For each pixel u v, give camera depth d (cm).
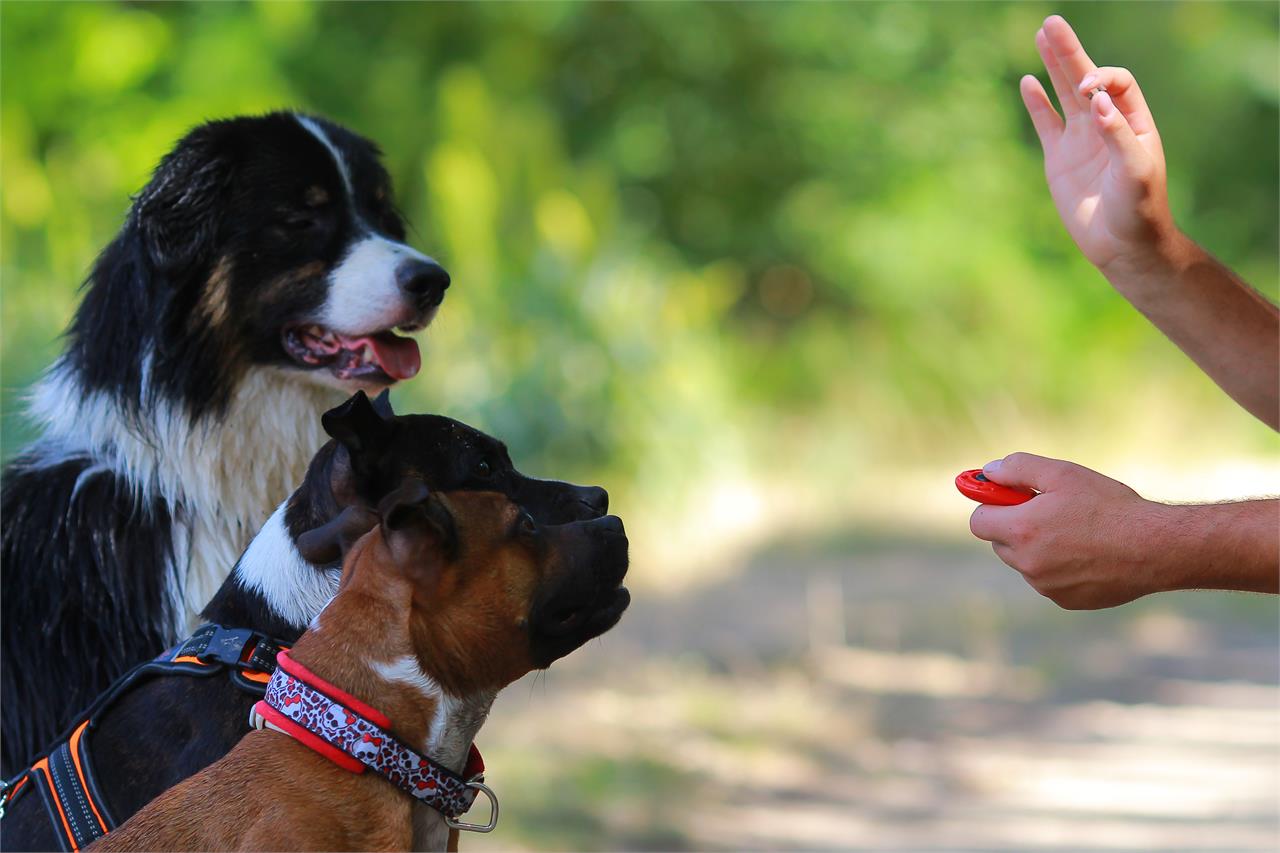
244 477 447
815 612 1031
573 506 348
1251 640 1028
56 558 424
